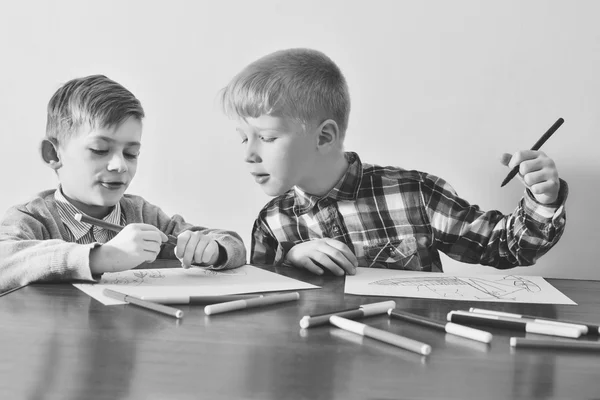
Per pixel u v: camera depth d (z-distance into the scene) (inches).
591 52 42.5
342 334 20.0
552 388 15.4
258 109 34.3
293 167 35.7
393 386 15.3
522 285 29.8
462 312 22.4
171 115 46.8
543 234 35.2
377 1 44.2
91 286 27.1
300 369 16.4
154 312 22.5
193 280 29.5
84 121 34.7
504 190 43.9
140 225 29.9
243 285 28.6
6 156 48.3
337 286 29.2
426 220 41.6
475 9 43.3
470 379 15.9
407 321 21.9
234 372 16.1
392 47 44.3
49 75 47.6
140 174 47.3
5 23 47.7
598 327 20.6
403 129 44.6
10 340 18.5
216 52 46.0
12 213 35.0
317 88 36.0
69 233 36.7
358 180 41.5
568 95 42.9
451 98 44.0
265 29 45.5
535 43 42.9
